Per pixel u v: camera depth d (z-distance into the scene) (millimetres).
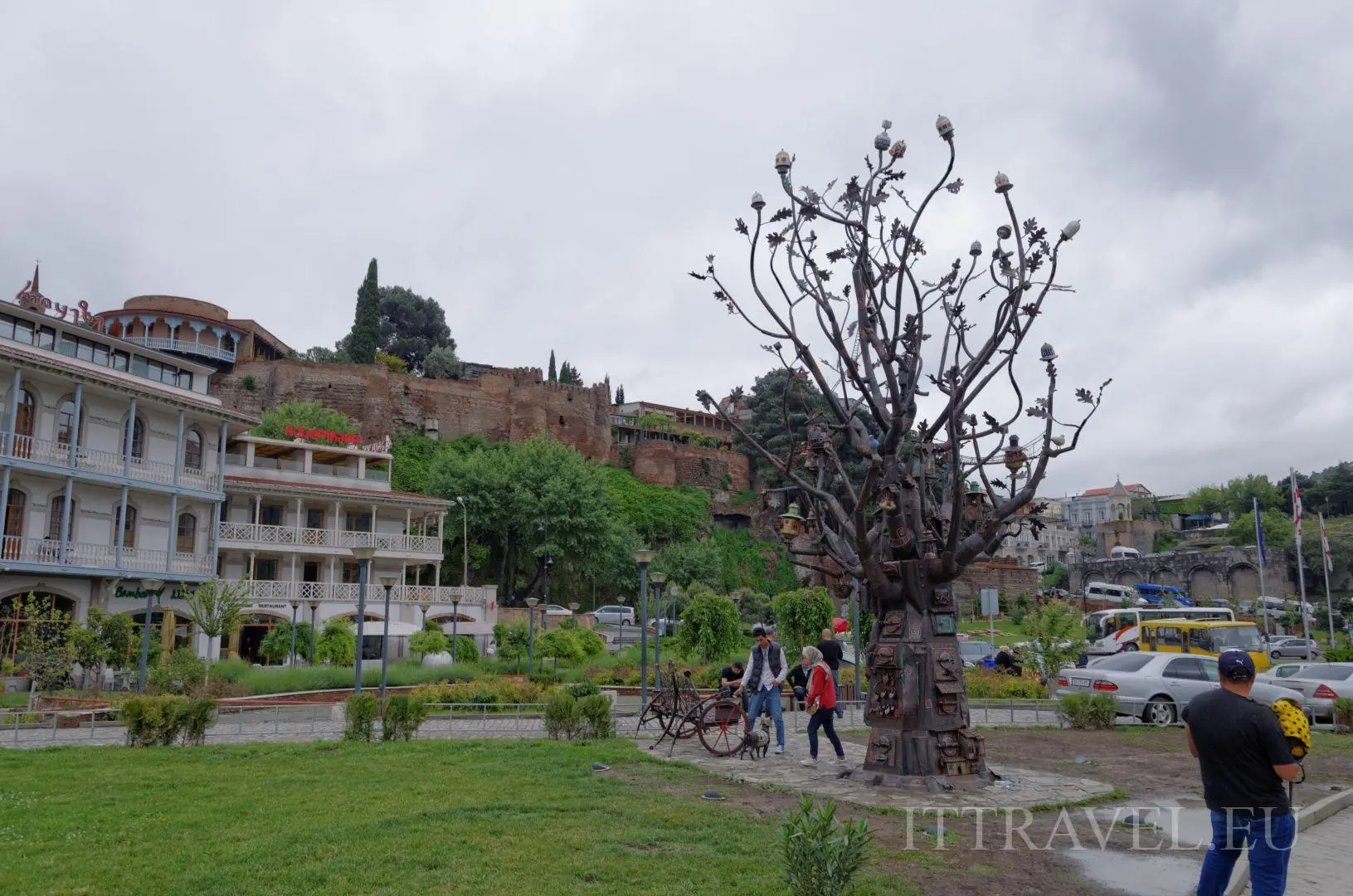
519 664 33719
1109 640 44125
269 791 9680
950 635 10992
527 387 92562
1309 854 8039
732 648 29938
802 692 13758
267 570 43062
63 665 24344
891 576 11016
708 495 96000
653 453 96312
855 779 10656
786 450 81938
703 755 12805
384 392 82250
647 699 23922
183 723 14164
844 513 11758
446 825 8039
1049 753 13742
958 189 11391
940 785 10008
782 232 11695
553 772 10906
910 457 11773
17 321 31719
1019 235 11047
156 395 34875
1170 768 12172
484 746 13352
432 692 21156
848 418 11891
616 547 70688
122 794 9539
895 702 10703
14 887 6211
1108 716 17375
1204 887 5566
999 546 11312
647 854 7156
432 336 115375
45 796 9500
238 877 6473
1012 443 11297
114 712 18625
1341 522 112875
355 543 45000
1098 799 9711
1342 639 61469
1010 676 27250
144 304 72625
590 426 96688
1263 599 47219
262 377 79000
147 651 25297
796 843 5676
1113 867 7117
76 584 32000
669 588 66375
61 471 31203
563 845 7387
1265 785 5355
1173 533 130875
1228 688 5629
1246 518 115125
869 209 11516
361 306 91375
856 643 22297
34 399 31438
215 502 38812
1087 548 128375
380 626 37531
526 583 69062
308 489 43906
